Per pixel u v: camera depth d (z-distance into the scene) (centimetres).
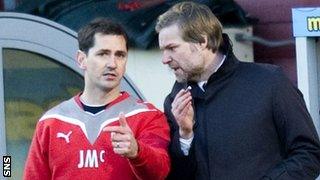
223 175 1734
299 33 2573
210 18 1736
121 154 1642
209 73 1766
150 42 2583
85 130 1755
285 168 1719
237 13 2727
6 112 2142
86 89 1778
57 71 2205
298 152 1728
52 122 1766
